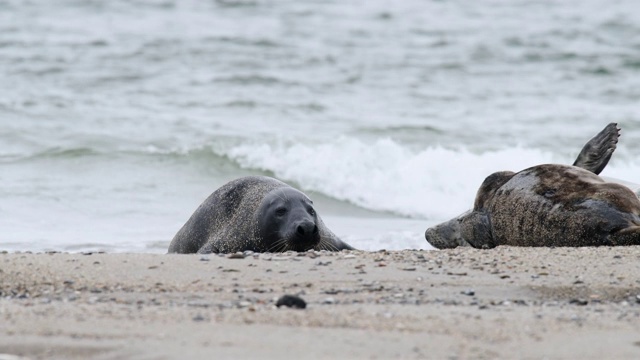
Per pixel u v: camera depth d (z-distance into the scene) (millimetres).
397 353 13633
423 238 34406
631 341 14758
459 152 51000
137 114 59406
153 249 32031
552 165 27500
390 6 107188
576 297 19031
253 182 29875
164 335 14523
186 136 53812
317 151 50312
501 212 27859
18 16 94188
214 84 70312
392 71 77125
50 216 38500
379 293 19078
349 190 46969
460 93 70438
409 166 48906
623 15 102688
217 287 19578
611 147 30031
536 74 77375
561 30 94250
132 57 78188
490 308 17516
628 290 19516
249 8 102688
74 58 76938
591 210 25500
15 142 52281
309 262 22344
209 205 30062
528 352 13914
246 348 13758
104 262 21891
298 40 87750
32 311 16328
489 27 96188
